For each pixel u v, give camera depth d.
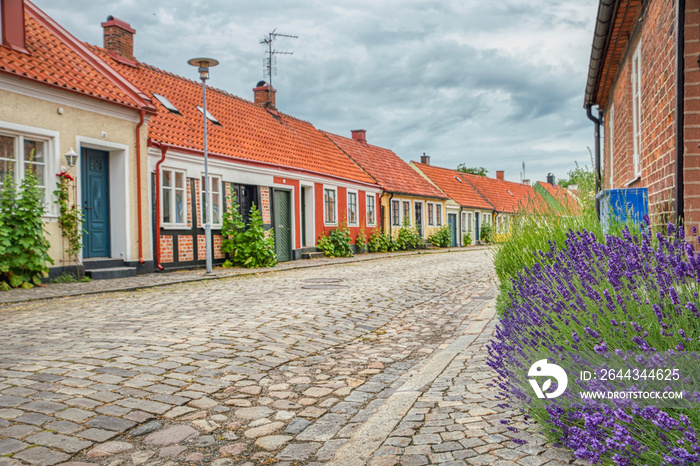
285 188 20.17
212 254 16.56
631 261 2.85
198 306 8.59
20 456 3.07
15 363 4.89
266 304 8.92
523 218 7.74
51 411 3.74
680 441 2.12
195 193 15.83
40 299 9.20
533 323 3.52
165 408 3.92
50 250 11.59
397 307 9.02
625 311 2.79
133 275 13.34
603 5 6.80
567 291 3.41
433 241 35.56
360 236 26.48
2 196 10.50
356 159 30.31
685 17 4.86
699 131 4.86
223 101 22.08
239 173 17.61
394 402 3.94
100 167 13.41
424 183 37.69
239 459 3.19
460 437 3.16
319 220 22.91
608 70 10.09
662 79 5.68
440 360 5.20
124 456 3.18
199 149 15.85
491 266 17.89
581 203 7.14
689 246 2.56
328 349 5.99
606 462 2.38
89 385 4.30
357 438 3.32
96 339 5.96
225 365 5.07
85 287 10.77
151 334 6.28
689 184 4.87
